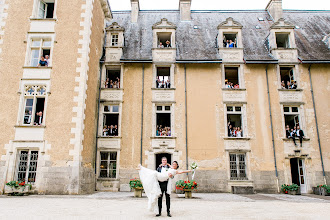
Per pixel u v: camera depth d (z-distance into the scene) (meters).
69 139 13.23
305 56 17.73
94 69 16.25
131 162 15.93
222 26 18.38
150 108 16.86
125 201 10.05
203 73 17.50
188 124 16.55
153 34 18.33
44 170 12.84
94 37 16.45
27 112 14.32
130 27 21.05
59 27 15.10
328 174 15.80
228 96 17.05
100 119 16.59
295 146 16.22
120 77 17.45
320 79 17.34
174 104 16.88
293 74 17.70
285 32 18.33
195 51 18.34
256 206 8.97
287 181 15.65
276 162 15.95
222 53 17.86
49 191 12.55
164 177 6.51
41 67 14.37
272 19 22.44
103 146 16.08
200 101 16.97
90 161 14.83
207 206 8.75
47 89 14.03
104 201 9.96
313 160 16.00
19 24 15.17
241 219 6.17
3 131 13.51
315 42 19.36
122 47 17.97
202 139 16.30
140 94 17.09
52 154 13.06
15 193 11.95
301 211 7.86
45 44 15.14
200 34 20.27
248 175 15.74
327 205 9.69
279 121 16.62
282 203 10.13
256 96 17.03
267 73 17.45
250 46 18.89
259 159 15.99
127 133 16.41
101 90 17.12
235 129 16.91
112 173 16.11
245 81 17.30
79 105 13.73
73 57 14.55
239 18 22.62
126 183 15.59
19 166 13.26
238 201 10.73
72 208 7.84
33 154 13.25
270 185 15.55
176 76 17.44
